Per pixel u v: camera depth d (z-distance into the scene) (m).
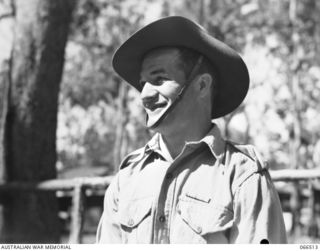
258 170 2.23
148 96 2.34
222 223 2.15
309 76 13.91
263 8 13.01
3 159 6.45
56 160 6.67
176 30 2.38
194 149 2.29
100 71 14.40
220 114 2.64
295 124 12.88
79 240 5.28
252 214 2.14
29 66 6.47
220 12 12.95
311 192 4.39
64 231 9.41
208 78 2.42
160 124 2.31
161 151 2.41
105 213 2.46
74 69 14.62
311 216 7.45
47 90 6.52
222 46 2.42
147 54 2.47
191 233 2.16
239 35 13.17
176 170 2.29
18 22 6.58
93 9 12.89
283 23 12.95
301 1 12.88
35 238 6.21
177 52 2.38
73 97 15.23
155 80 2.35
